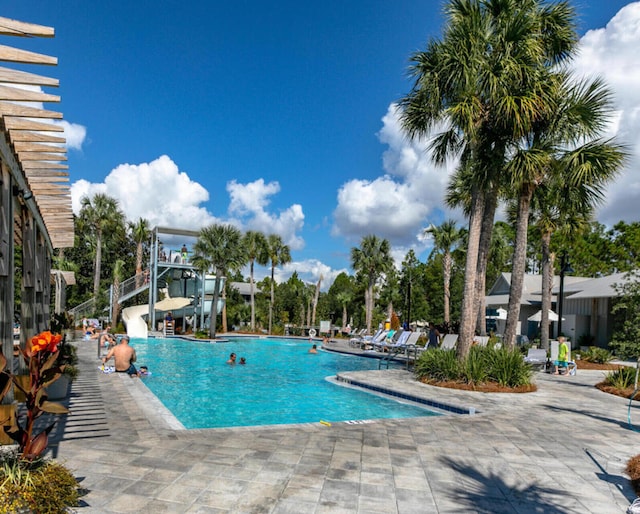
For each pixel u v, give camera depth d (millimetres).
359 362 19125
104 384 9742
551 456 5250
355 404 10086
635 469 4664
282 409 9750
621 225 36406
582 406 8477
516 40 10359
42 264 10469
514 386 10234
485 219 14844
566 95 11820
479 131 11086
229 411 9594
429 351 11836
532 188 13219
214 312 27969
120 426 6098
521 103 10055
